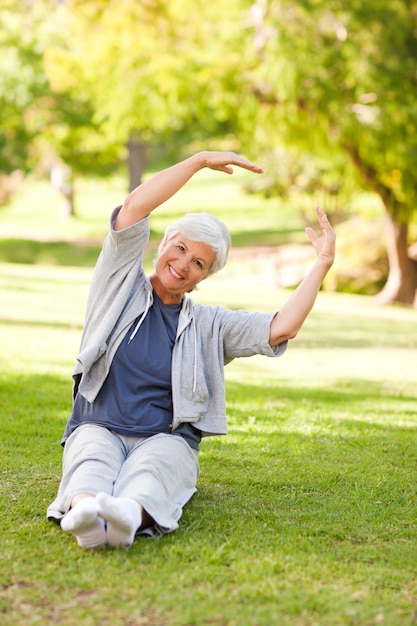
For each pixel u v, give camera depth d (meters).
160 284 4.22
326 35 20.56
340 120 20.81
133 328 4.14
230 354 4.27
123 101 21.81
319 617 3.12
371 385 10.06
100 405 4.14
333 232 4.22
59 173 43.59
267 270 28.81
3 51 34.56
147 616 3.09
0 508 4.26
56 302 16.84
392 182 22.73
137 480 3.81
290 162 29.58
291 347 13.71
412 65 20.83
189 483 4.17
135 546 3.73
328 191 29.48
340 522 4.27
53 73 23.58
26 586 3.31
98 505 3.48
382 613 3.17
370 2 19.80
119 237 4.04
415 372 11.49
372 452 5.95
